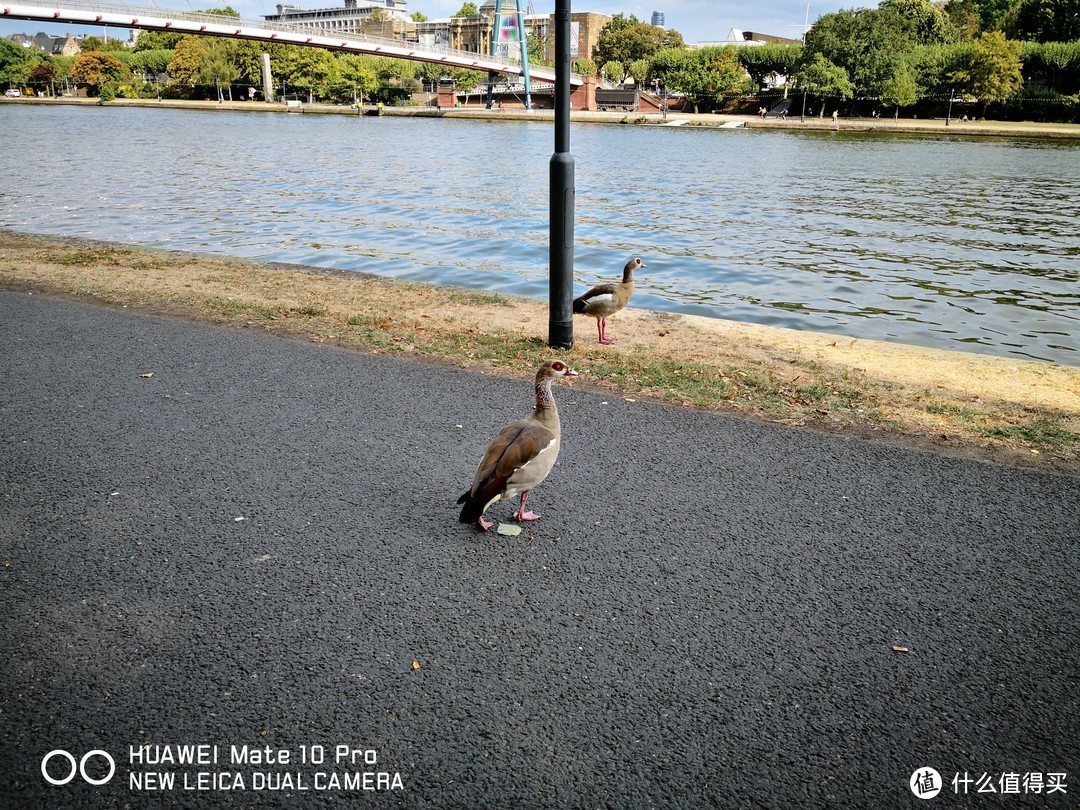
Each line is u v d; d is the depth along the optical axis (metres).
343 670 3.81
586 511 5.35
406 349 8.90
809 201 32.53
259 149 55.84
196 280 12.69
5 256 14.17
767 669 3.87
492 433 6.61
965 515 5.36
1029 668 3.91
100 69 168.75
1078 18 98.56
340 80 145.38
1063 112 94.81
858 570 4.70
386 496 5.50
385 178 37.72
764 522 5.23
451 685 3.73
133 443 6.28
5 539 4.87
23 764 3.26
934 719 3.59
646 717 3.56
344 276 13.76
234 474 5.78
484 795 3.15
